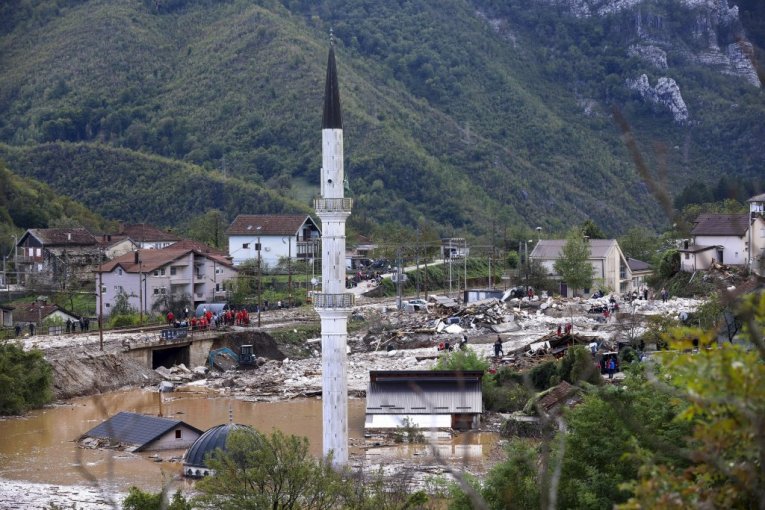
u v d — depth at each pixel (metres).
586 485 55.84
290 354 162.75
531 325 172.12
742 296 28.19
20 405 123.62
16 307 181.88
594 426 56.81
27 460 100.12
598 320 172.38
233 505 61.53
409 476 80.94
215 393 138.00
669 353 30.03
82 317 179.25
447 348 156.62
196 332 158.38
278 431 66.00
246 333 161.88
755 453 28.09
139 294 186.88
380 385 113.94
